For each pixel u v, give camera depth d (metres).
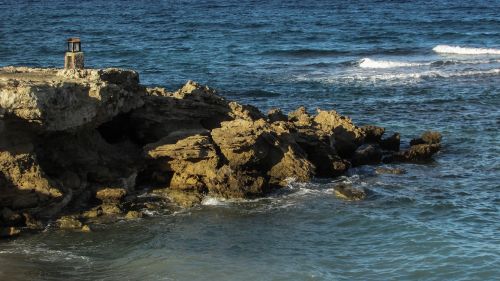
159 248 20.88
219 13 112.31
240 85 48.88
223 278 19.00
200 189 25.56
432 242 21.50
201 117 28.27
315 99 44.03
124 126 27.44
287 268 19.70
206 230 22.34
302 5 128.50
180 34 81.75
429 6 124.12
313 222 23.22
